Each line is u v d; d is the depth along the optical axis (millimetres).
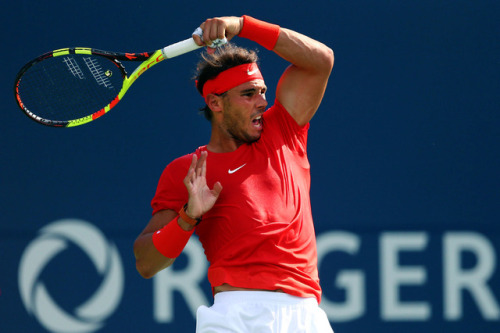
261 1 21547
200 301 21078
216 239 12102
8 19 20891
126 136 21281
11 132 20969
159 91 21406
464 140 22172
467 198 22109
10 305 20766
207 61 12367
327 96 21812
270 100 21719
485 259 22016
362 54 21922
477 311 21875
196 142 21500
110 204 21172
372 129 21906
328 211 21656
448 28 22172
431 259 21875
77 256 21016
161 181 12625
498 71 22281
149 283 21031
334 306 21406
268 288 11672
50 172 21047
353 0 21875
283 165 12258
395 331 21594
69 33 21031
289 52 12336
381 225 21781
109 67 16703
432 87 22109
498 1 22281
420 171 22000
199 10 21422
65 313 20891
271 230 11734
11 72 20922
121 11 21172
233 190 11977
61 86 16656
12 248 20844
